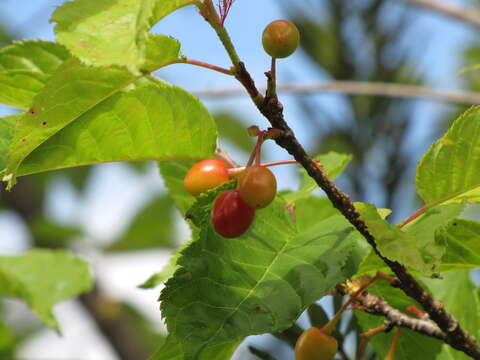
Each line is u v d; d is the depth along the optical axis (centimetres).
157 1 43
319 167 46
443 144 48
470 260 49
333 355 47
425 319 49
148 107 48
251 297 46
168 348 47
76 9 43
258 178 45
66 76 45
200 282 46
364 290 49
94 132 48
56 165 48
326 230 47
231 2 44
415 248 45
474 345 47
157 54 45
